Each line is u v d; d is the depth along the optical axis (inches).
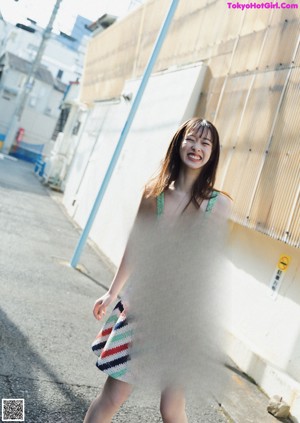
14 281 196.4
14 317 154.3
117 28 498.9
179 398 77.1
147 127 308.8
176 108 265.1
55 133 1082.1
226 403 132.2
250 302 181.8
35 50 2039.9
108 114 448.8
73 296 203.8
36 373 119.6
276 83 178.9
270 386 147.6
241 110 201.2
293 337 153.9
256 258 186.2
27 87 1326.3
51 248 290.8
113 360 75.8
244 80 205.8
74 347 145.6
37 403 105.0
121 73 435.2
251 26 211.6
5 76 1485.0
